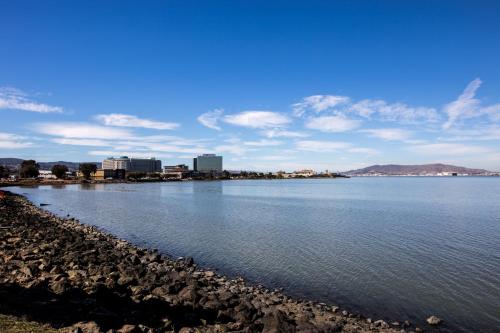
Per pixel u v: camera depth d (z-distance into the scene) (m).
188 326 16.42
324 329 17.27
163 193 154.50
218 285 26.23
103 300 17.58
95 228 54.59
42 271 22.92
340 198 122.88
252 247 40.56
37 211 75.25
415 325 20.17
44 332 13.23
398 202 104.81
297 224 58.94
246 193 156.38
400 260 34.22
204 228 54.94
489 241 43.34
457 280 28.05
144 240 45.66
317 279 28.58
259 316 18.42
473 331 19.47
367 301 23.84
